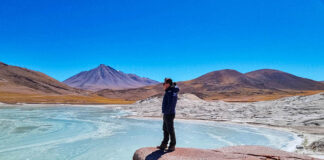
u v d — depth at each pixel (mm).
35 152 12180
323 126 19922
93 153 12070
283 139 15477
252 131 19406
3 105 62562
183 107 42469
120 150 12773
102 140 15539
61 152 12219
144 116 32875
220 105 43344
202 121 26672
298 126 20734
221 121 26344
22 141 15086
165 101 6227
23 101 76875
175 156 5895
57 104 76562
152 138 16406
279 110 30547
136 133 18578
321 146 11844
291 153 6609
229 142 14867
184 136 17094
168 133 6477
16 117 31141
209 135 17516
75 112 42219
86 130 20062
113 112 42344
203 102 49906
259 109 33719
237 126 22469
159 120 28406
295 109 29656
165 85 6352
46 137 16562
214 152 6289
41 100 83500
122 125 23516
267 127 21359
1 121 26234
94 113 39844
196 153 6160
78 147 13438
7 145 13836
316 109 27688
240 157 5969
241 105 41062
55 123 24984
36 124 23953
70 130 20031
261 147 7086
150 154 6133
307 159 6109
